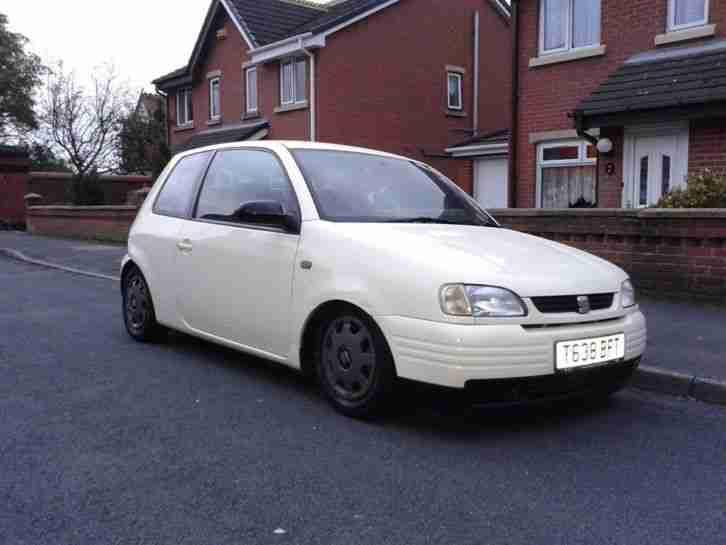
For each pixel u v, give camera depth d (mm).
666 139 10898
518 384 3781
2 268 13508
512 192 13742
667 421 4465
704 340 6016
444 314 3750
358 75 19656
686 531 3002
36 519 3035
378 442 3967
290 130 20062
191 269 5551
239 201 5273
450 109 21781
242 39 21906
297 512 3115
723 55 10289
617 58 12039
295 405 4613
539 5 13172
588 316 4027
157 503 3191
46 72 35062
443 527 2996
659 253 7836
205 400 4723
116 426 4199
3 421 4277
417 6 20797
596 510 3186
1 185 25766
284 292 4645
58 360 5809
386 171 5375
